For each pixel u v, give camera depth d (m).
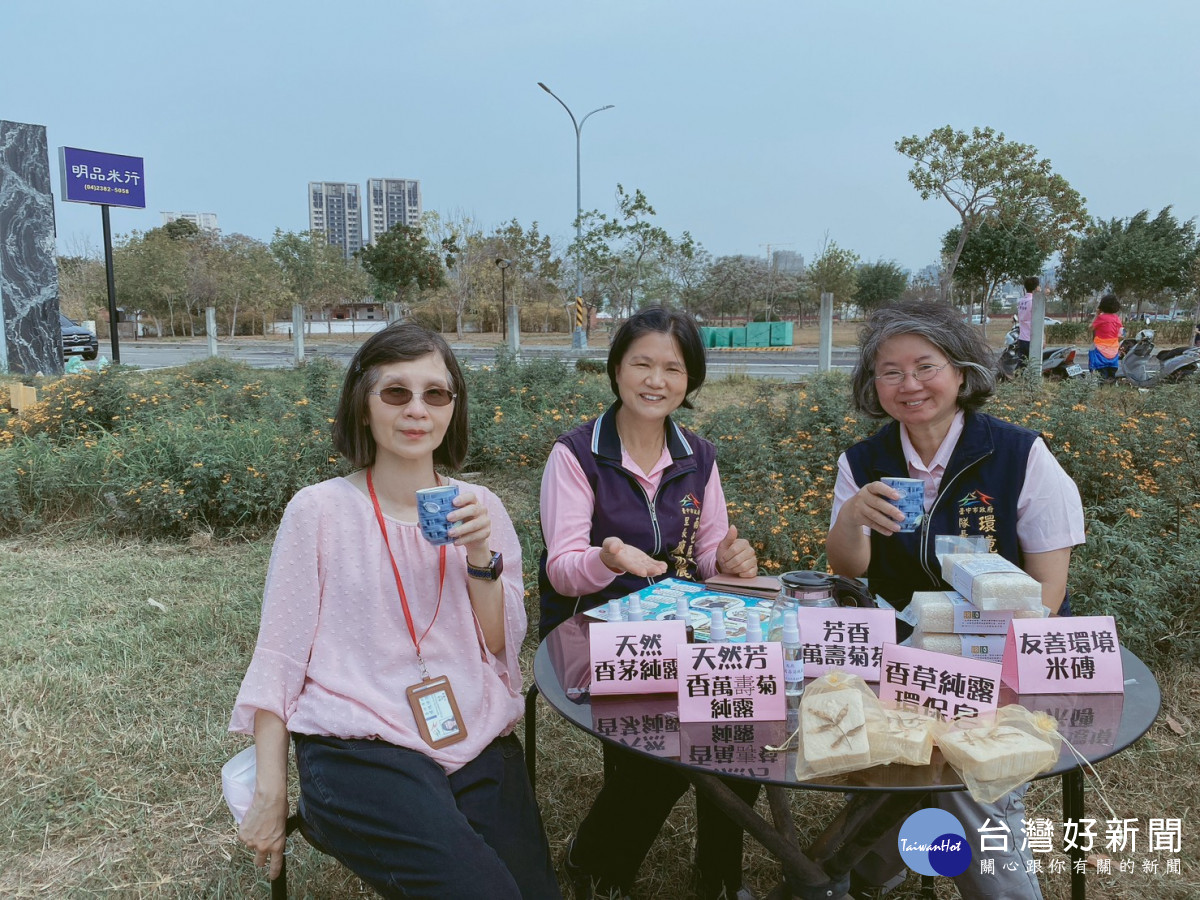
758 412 6.91
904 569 2.21
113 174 14.46
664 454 2.42
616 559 2.10
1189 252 32.41
